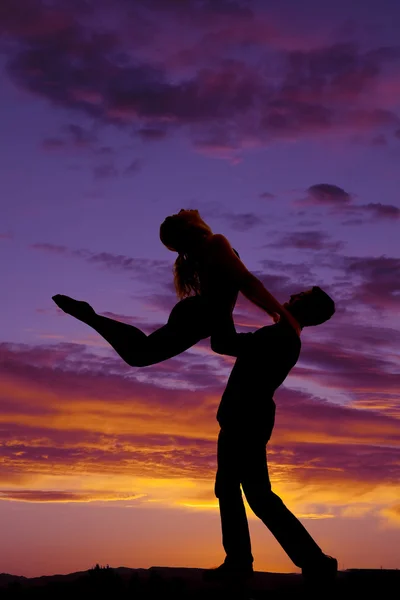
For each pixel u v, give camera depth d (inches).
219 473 150.0
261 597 143.5
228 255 150.7
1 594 145.0
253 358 149.0
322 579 141.6
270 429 150.3
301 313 155.6
